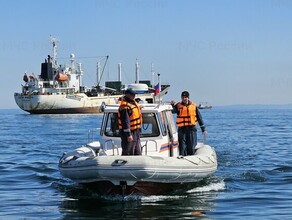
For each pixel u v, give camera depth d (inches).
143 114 561.3
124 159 488.4
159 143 555.8
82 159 508.4
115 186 500.4
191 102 605.3
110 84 3511.3
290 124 2289.6
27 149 1075.9
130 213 450.9
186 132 598.9
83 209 469.4
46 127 2025.1
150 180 497.4
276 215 437.4
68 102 3272.6
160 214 446.3
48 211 464.1
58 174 685.9
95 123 2268.7
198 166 533.0
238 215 440.1
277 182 605.0
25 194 546.9
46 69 3363.7
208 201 497.7
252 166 756.0
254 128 1916.8
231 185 581.0
